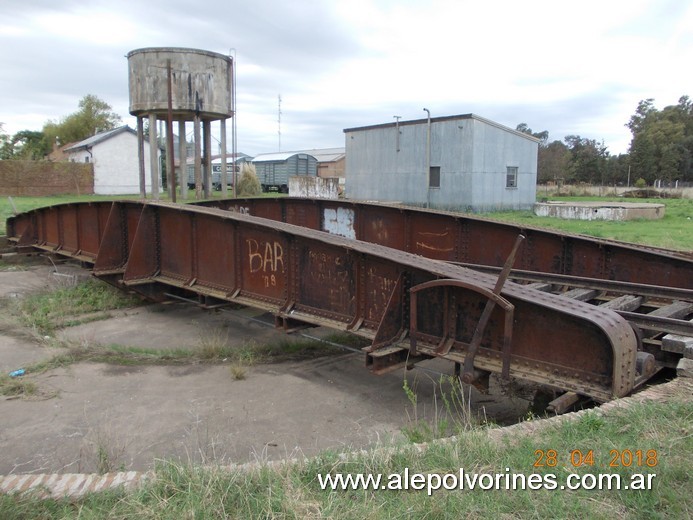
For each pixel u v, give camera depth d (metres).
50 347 7.59
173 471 3.44
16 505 3.19
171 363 7.12
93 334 8.44
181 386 6.36
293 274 7.09
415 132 33.94
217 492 3.18
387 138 35.59
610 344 4.29
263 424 5.37
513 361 4.94
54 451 4.77
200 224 8.65
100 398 5.98
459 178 31.91
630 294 6.88
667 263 7.27
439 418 5.47
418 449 3.71
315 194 41.59
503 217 29.00
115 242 10.39
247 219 7.55
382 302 6.05
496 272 8.45
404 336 5.84
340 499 3.08
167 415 5.56
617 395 4.30
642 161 88.69
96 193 54.09
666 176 88.25
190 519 2.89
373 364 5.56
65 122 92.94
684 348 4.97
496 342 5.12
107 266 10.30
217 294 8.10
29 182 48.94
